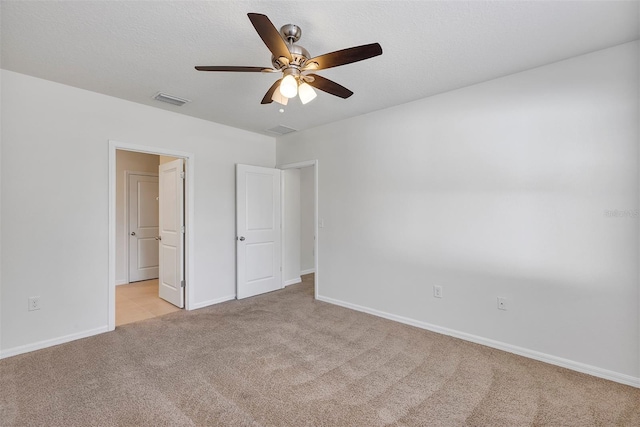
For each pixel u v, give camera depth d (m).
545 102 2.50
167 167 4.18
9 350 2.59
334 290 4.04
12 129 2.62
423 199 3.21
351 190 3.84
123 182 5.23
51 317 2.80
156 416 1.85
